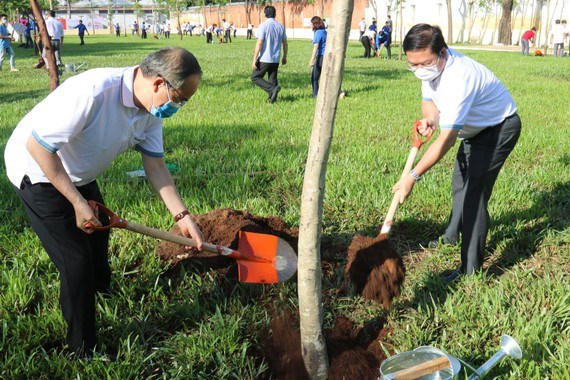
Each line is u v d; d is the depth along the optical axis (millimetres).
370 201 5367
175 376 3021
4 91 12766
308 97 12164
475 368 3109
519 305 3592
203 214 4512
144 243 4418
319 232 2684
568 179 6039
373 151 7164
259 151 7102
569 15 35125
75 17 95062
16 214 5008
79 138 2809
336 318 3635
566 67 19609
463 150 4207
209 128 8633
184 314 3570
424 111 3930
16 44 39375
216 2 64438
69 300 2998
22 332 3301
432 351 2723
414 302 3773
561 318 3490
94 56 24641
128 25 97125
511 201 5434
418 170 3445
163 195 3309
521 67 19516
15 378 2932
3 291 3725
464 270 4043
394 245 4684
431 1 42500
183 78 2662
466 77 3508
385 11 45719
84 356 3092
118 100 2785
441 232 4895
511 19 37531
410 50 3486
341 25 2346
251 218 4578
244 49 32625
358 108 10812
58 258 2965
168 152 7309
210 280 3928
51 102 2672
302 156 6934
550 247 4543
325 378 2930
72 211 2928
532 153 7172
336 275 4129
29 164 2840
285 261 3641
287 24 58125
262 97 12023
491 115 3709
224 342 3217
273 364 3205
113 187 5586
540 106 10875
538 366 2971
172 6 74812
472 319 3488
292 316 3639
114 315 3391
